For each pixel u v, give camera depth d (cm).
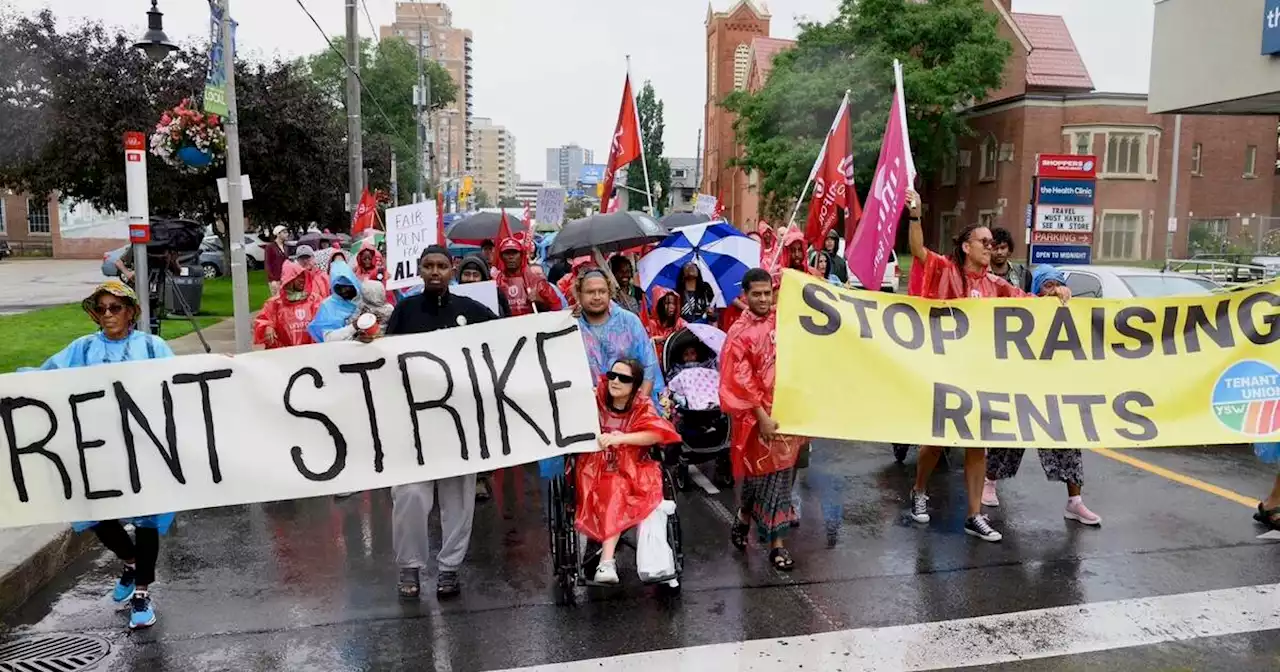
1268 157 3828
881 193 631
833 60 3497
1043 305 581
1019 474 780
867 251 636
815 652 459
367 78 6075
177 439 502
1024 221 3622
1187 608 507
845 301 564
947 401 558
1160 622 490
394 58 6206
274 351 514
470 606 519
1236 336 585
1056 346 578
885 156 631
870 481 767
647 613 507
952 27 3359
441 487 525
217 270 2984
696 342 755
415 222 994
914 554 594
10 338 1391
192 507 501
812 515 678
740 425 568
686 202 8931
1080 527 641
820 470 804
